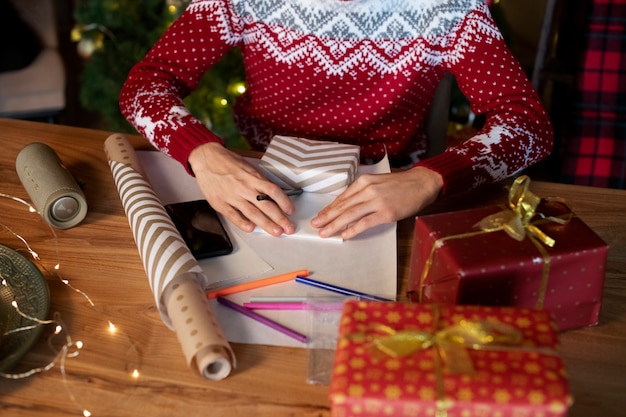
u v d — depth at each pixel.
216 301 0.89
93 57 2.06
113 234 1.01
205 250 0.96
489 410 0.62
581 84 1.77
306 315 0.87
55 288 0.91
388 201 1.02
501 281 0.77
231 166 1.08
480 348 0.67
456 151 1.11
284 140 1.17
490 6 1.93
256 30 1.30
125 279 0.93
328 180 1.08
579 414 0.76
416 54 1.26
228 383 0.78
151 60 1.30
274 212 1.02
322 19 1.24
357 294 0.90
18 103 2.19
